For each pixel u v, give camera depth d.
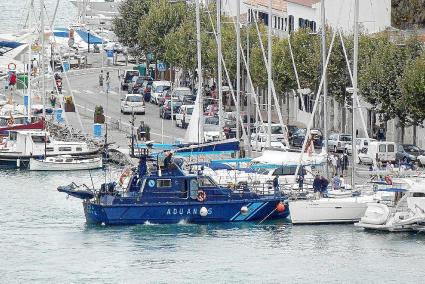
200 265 182.88
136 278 176.88
